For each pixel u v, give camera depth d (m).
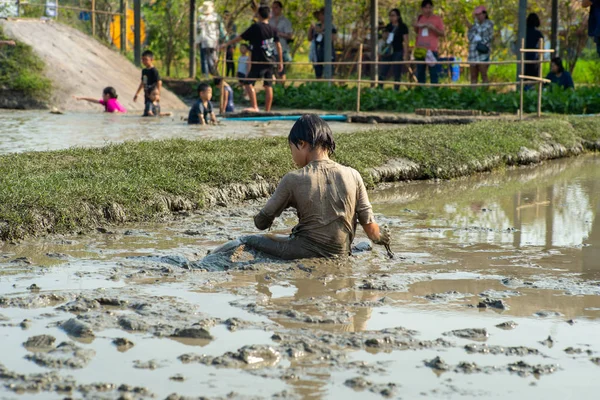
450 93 33.62
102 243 9.98
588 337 6.61
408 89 35.03
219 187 12.96
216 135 22.06
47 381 5.47
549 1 49.50
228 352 6.02
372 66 38.50
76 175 12.41
